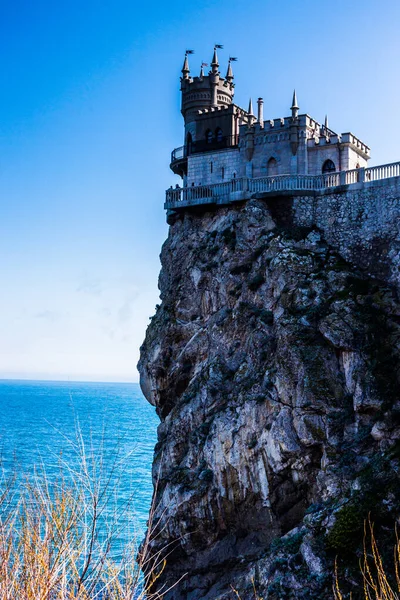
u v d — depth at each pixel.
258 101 61.72
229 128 57.56
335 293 42.72
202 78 63.28
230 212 51.44
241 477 40.88
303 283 43.59
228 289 48.47
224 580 40.12
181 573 42.22
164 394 52.38
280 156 53.22
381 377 37.66
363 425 37.31
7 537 10.58
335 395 38.81
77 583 10.56
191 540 42.06
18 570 10.49
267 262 46.34
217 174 56.38
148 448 72.38
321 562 31.11
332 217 47.03
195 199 53.00
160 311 55.22
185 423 46.09
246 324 45.69
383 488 32.25
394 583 28.41
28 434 80.06
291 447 38.59
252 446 40.41
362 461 35.94
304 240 46.72
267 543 39.62
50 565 10.52
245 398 41.66
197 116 59.41
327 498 35.66
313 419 38.41
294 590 31.05
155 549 42.69
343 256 45.94
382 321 40.38
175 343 51.62
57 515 10.80
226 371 45.47
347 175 47.34
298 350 40.47
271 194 48.78
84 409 195.00
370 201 45.59
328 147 51.78
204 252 51.75
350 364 39.12
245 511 40.94
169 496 43.19
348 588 29.61
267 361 42.62
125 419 152.62
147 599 11.43
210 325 48.81
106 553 10.93
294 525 38.81
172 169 62.75
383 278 43.62
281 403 39.84
